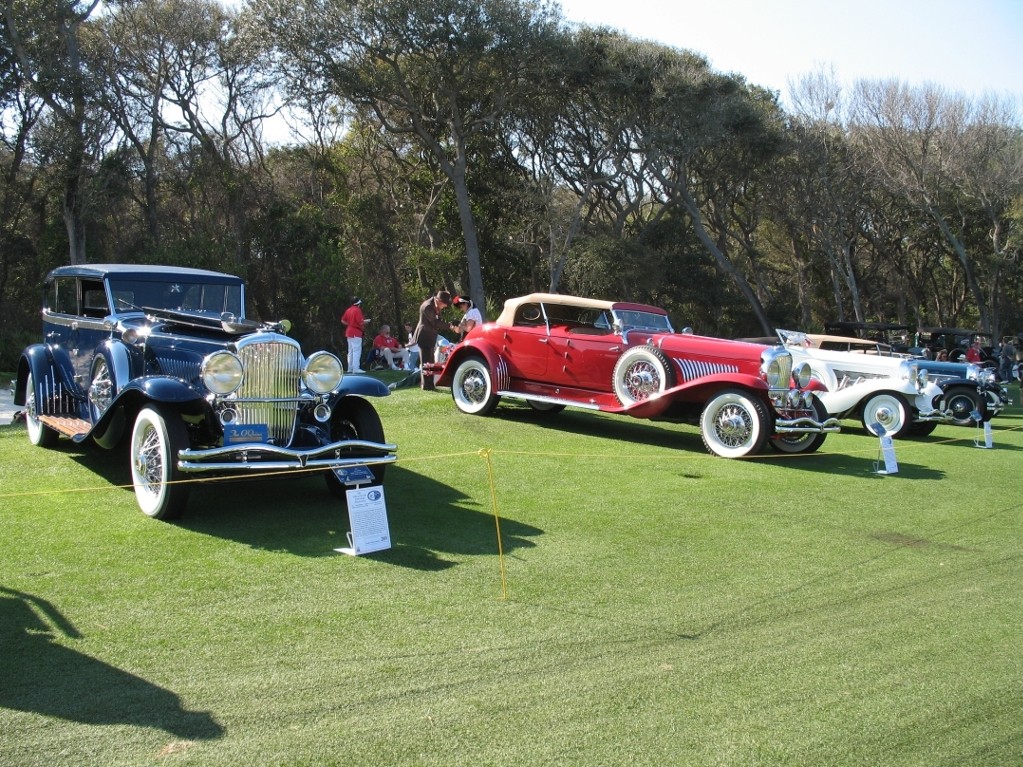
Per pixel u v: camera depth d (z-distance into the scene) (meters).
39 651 3.73
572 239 32.84
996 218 38.12
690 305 38.53
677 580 5.09
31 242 26.86
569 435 10.30
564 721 3.31
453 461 8.32
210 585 4.62
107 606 4.27
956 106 35.62
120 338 6.71
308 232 28.06
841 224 38.12
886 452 8.93
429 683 3.58
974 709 3.54
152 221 27.14
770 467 8.77
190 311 7.54
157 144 28.48
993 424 14.43
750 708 3.48
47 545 5.16
